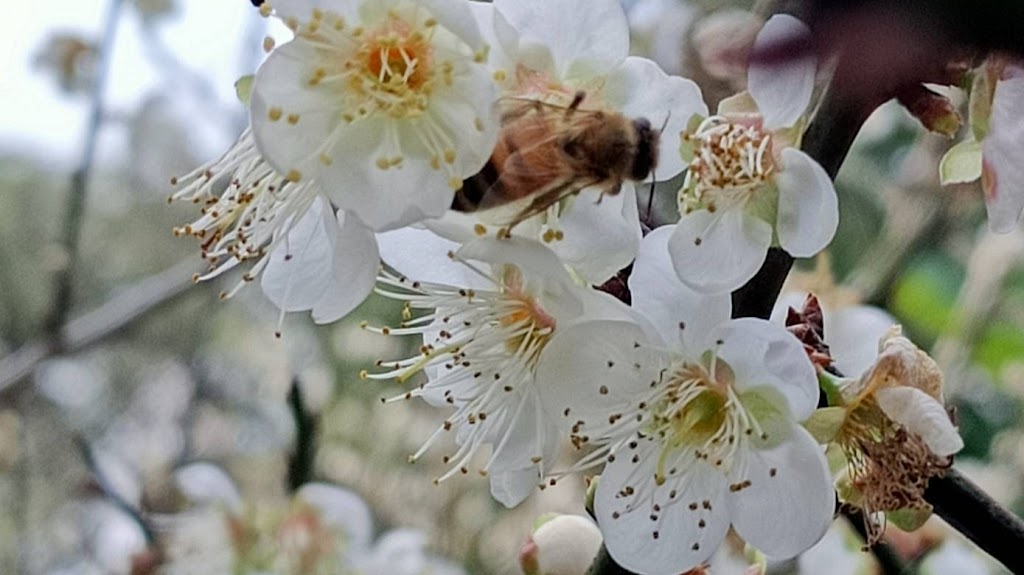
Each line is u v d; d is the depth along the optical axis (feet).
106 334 1.41
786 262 0.63
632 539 0.64
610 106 0.62
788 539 0.63
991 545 0.63
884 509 0.63
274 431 1.90
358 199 0.60
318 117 0.61
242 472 1.86
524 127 0.61
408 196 0.60
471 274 0.65
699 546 0.63
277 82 0.61
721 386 0.63
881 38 0.32
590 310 0.62
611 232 0.62
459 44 0.62
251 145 0.64
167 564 1.08
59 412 2.34
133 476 1.50
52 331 1.37
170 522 1.09
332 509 1.06
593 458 0.64
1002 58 0.32
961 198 1.07
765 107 0.60
